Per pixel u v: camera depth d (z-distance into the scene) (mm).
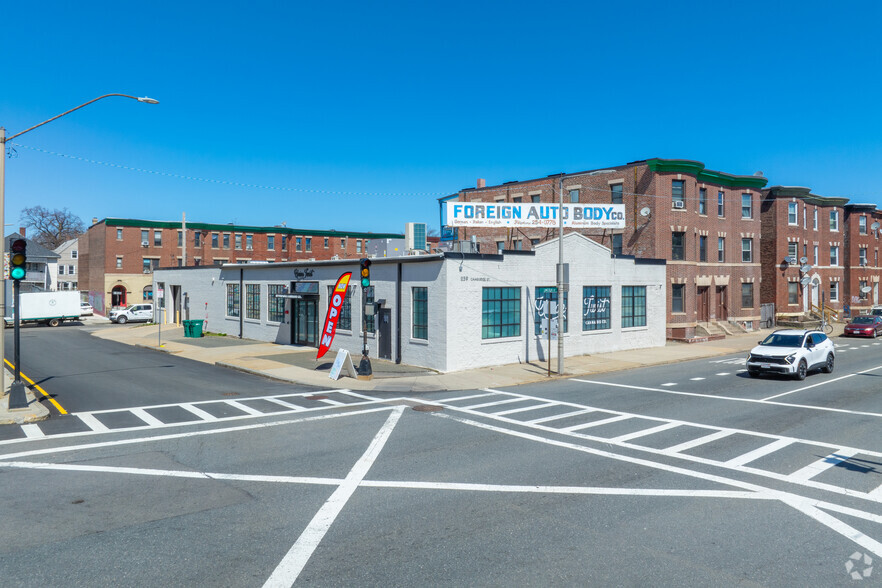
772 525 8102
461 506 8812
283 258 74250
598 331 29406
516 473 10484
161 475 10320
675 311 36625
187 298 43656
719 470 10688
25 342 35656
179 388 19641
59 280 79125
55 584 6352
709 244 38969
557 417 15375
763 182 42031
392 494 9359
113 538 7586
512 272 25391
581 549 7297
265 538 7609
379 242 35031
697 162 36406
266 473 10445
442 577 6551
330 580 6469
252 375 22859
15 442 12594
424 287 24281
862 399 17969
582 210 29359
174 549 7262
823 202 50906
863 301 55812
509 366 24828
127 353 29875
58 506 8742
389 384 20672
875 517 8414
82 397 17891
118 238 65188
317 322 30672
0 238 16375
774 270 47250
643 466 10945
